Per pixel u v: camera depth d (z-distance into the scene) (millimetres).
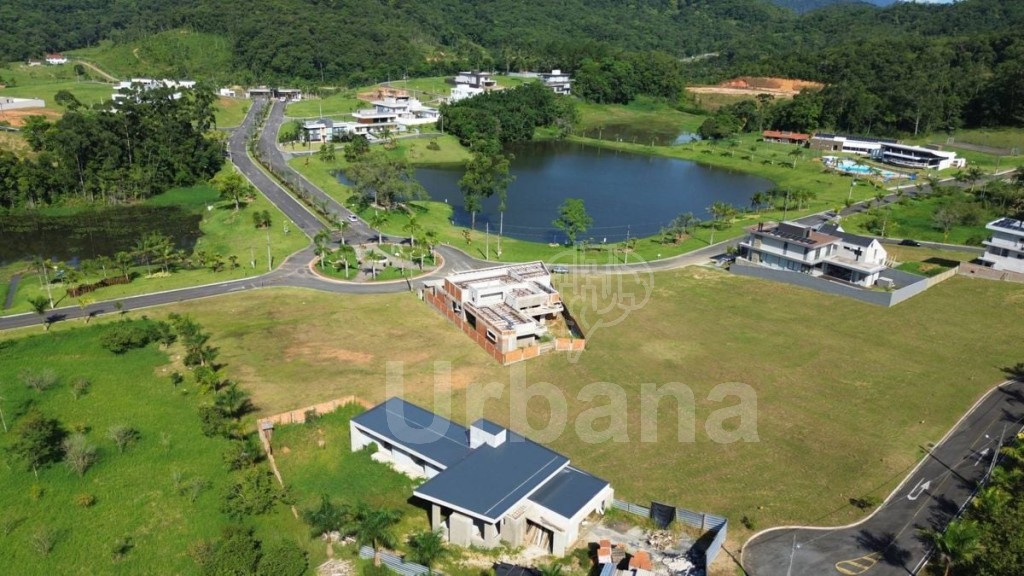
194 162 190125
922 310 111250
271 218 156750
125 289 117125
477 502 59406
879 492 66438
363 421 73375
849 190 196125
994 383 87625
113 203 175125
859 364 93312
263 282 121750
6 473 68875
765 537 60031
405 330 103688
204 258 128500
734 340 101125
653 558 57406
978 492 64625
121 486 67625
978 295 117375
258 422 77125
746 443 75125
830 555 57750
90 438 74750
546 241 154750
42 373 85500
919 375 90062
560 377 90062
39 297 105750
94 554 59031
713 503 64938
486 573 56500
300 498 66375
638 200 194000
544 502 60562
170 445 74188
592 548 59094
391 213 163125
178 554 59281
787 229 129250
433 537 56594
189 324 94375
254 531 61938
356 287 120562
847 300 116062
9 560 57969
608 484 63750
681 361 94562
